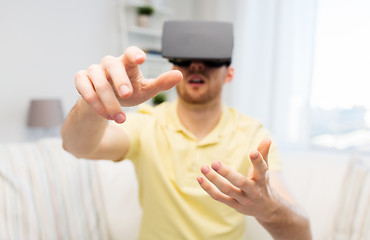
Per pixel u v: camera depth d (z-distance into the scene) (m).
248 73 2.38
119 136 0.67
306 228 0.51
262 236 0.59
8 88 1.93
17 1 1.92
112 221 1.09
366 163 1.20
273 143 0.76
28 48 1.99
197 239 0.62
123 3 2.40
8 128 1.96
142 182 0.77
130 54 0.31
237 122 0.72
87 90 0.33
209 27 0.59
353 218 1.02
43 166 1.08
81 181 1.11
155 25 2.70
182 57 0.58
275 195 0.43
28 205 1.00
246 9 2.36
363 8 1.87
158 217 0.66
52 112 1.91
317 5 2.03
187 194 0.61
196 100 0.63
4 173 1.01
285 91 2.17
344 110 1.98
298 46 2.11
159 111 0.79
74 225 1.04
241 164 0.59
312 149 2.13
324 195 1.17
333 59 2.00
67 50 2.17
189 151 0.65
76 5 2.19
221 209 0.60
